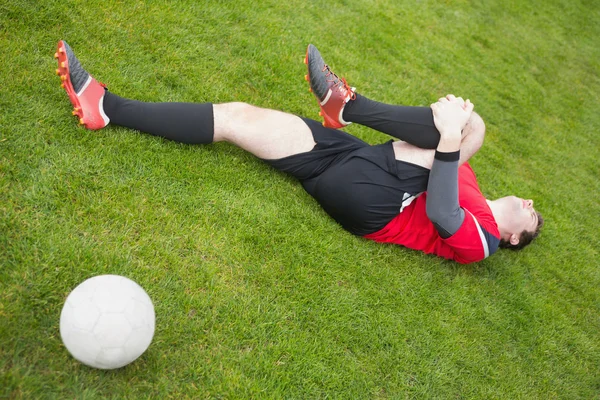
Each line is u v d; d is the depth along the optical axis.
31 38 2.43
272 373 1.96
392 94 3.86
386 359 2.25
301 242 2.42
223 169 2.49
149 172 2.28
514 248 3.12
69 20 2.61
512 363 2.60
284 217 2.47
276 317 2.12
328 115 2.50
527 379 2.58
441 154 2.36
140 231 2.09
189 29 3.06
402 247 2.74
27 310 1.70
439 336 2.47
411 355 2.32
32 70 2.33
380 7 4.84
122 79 2.57
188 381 1.82
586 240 3.88
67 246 1.90
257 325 2.05
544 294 3.12
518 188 3.95
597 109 5.89
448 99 2.47
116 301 1.49
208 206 2.31
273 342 2.05
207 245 2.18
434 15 5.56
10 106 2.15
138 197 2.18
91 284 1.52
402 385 2.21
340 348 2.18
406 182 2.51
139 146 2.33
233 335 1.99
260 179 2.57
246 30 3.36
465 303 2.70
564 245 3.64
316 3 4.15
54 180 2.05
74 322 1.45
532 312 2.91
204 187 2.37
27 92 2.24
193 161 2.43
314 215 2.59
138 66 2.69
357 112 2.47
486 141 4.31
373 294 2.44
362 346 2.24
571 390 2.67
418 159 2.51
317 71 2.38
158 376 1.77
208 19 3.21
